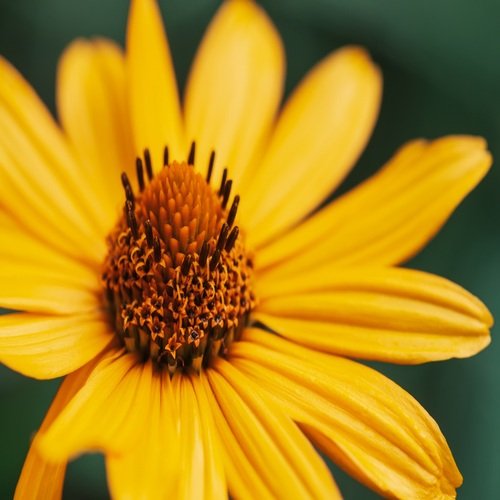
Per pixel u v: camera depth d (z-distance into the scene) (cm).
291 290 29
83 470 30
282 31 32
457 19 31
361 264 29
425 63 32
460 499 31
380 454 27
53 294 29
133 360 28
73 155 30
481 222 32
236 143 30
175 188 28
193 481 27
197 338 28
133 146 30
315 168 30
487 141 32
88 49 31
